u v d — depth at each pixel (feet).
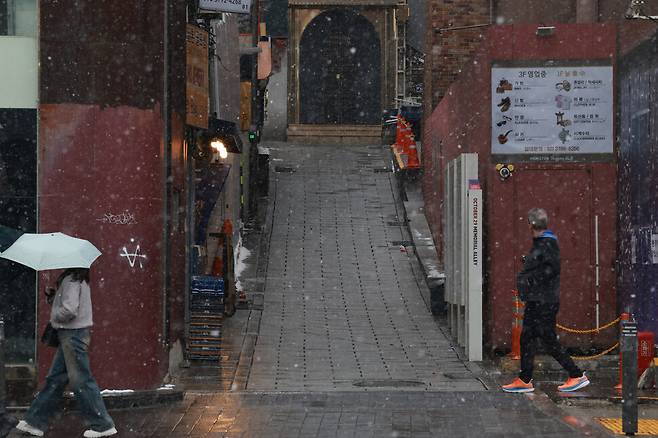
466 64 112.16
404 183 189.16
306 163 221.87
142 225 74.23
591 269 95.14
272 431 59.11
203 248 113.80
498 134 95.96
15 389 73.51
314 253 155.53
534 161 95.76
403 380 84.74
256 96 183.83
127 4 73.77
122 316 73.82
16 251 58.03
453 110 126.62
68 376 59.06
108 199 73.61
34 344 74.49
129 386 73.97
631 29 90.89
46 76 73.72
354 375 88.02
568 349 94.48
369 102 280.10
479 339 96.22
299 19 279.28
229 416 64.69
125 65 73.77
